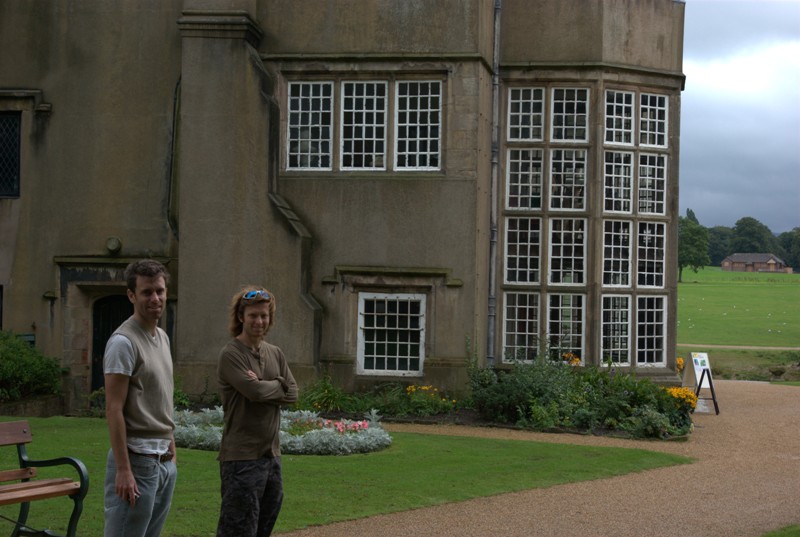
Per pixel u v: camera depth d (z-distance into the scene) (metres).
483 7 16.36
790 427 15.33
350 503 8.77
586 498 9.42
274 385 6.20
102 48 17.02
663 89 18.12
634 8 17.75
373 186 16.31
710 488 10.12
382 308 16.28
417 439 12.80
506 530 8.08
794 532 8.03
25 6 17.27
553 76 17.48
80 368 16.98
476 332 16.09
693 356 17.81
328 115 16.56
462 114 16.09
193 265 16.08
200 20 16.05
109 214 16.91
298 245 15.90
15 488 6.56
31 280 17.08
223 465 6.24
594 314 17.42
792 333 48.41
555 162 17.64
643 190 18.03
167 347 6.15
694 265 126.62
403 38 16.25
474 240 16.02
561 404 14.57
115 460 5.71
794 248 177.12
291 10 16.55
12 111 17.20
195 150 16.14
